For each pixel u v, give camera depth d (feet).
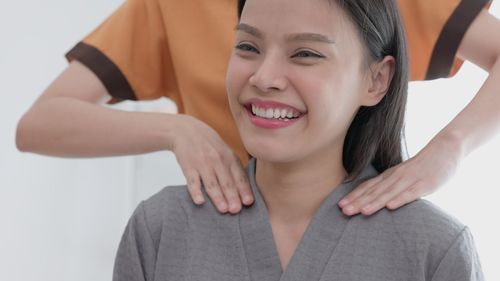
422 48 4.07
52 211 6.23
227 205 3.31
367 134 3.41
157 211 3.38
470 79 5.32
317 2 2.97
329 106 3.00
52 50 6.18
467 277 2.98
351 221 3.17
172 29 4.17
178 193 3.44
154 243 3.34
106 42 4.27
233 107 3.14
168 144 3.68
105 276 6.73
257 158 3.17
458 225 3.10
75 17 6.40
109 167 6.70
